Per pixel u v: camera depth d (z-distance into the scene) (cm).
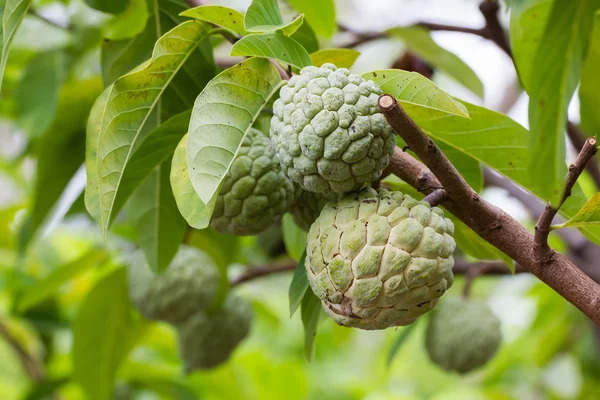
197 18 115
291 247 142
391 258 109
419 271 109
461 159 123
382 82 111
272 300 240
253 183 120
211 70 123
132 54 127
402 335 148
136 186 124
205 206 110
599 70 133
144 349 202
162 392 173
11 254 190
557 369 194
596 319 110
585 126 140
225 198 120
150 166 122
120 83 113
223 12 114
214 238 141
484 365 149
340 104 109
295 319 236
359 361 268
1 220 170
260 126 128
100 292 143
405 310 110
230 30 116
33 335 189
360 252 109
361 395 222
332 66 112
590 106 138
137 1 130
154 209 130
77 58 144
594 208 110
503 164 120
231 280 149
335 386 225
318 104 109
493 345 147
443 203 112
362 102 109
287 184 121
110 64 127
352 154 109
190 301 138
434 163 110
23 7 115
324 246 110
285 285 240
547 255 111
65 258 208
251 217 121
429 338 150
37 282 148
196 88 124
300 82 110
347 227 110
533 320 191
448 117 117
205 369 148
